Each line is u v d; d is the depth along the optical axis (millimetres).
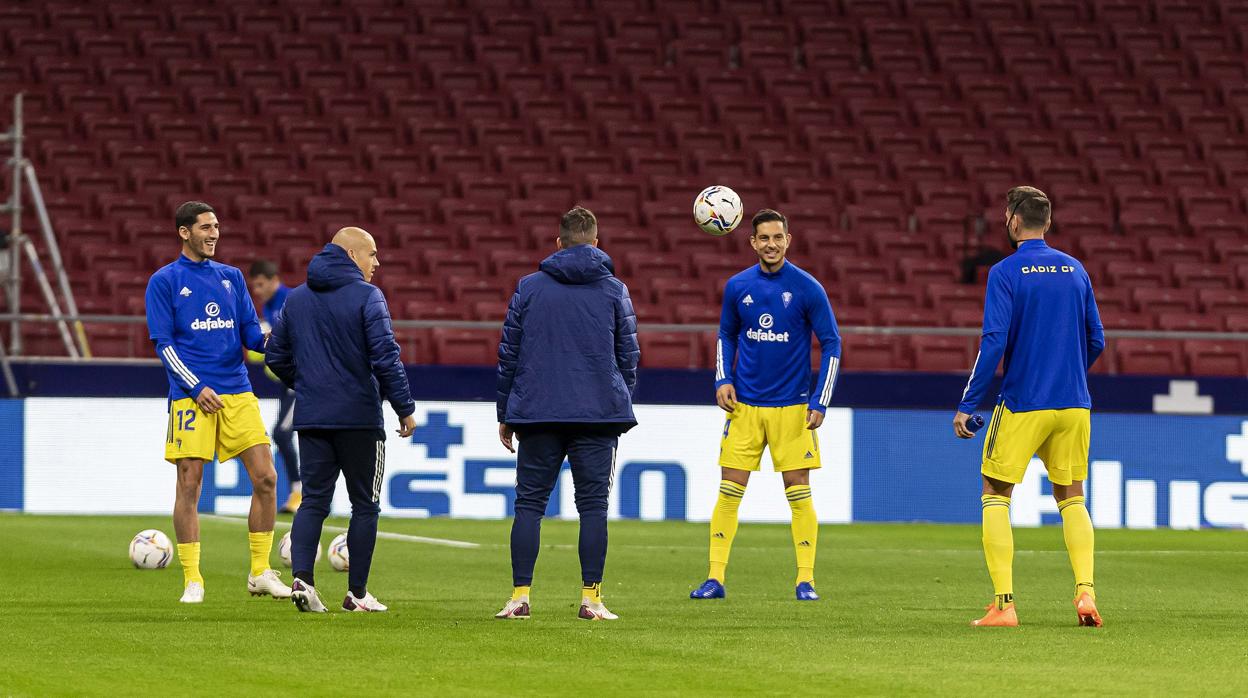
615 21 97125
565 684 19328
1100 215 84250
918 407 56781
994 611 26031
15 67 87250
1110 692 18734
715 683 19438
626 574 36438
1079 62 97562
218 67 88812
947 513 56750
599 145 87062
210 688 18891
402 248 75250
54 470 54812
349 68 90000
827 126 90500
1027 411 26125
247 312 30359
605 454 26578
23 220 74500
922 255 78625
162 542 35375
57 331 55750
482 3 96875
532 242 76250
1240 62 98562
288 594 29156
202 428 29266
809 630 25047
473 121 86438
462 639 23406
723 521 31578
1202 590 33781
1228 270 78125
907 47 98312
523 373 26328
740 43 96250
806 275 32062
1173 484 57375
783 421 31688
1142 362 58969
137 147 81375
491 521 53812
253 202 77312
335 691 18719
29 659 21172
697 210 36406
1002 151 90500
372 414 27031
